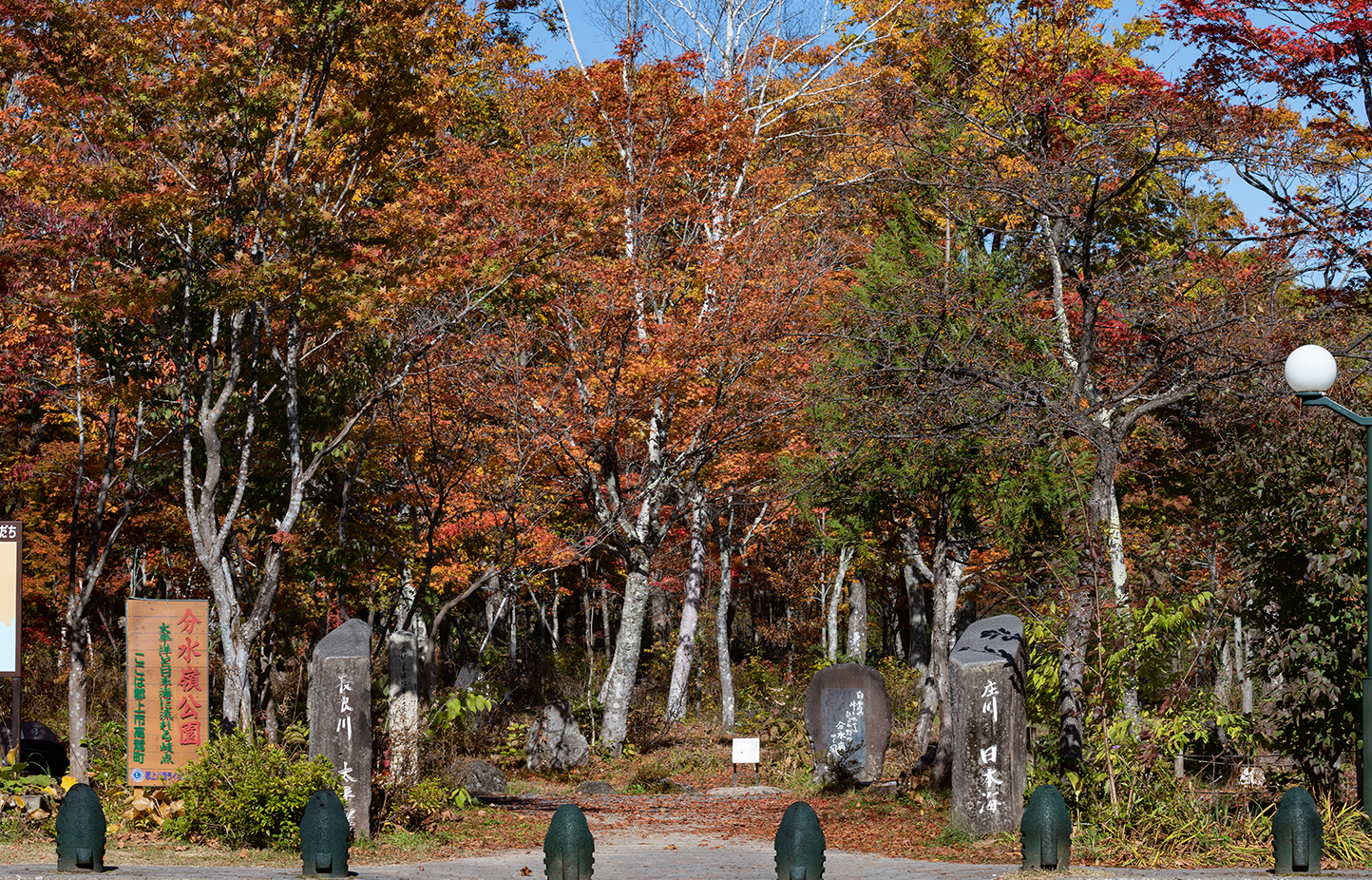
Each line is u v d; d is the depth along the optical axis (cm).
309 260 1418
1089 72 1591
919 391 1591
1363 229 1578
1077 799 1217
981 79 1744
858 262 2667
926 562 2777
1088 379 1571
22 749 1452
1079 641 1299
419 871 1040
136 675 1263
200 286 1455
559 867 802
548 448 2144
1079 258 1658
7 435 2248
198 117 1409
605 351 2322
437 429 2006
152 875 874
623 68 2405
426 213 1609
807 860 796
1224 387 1467
